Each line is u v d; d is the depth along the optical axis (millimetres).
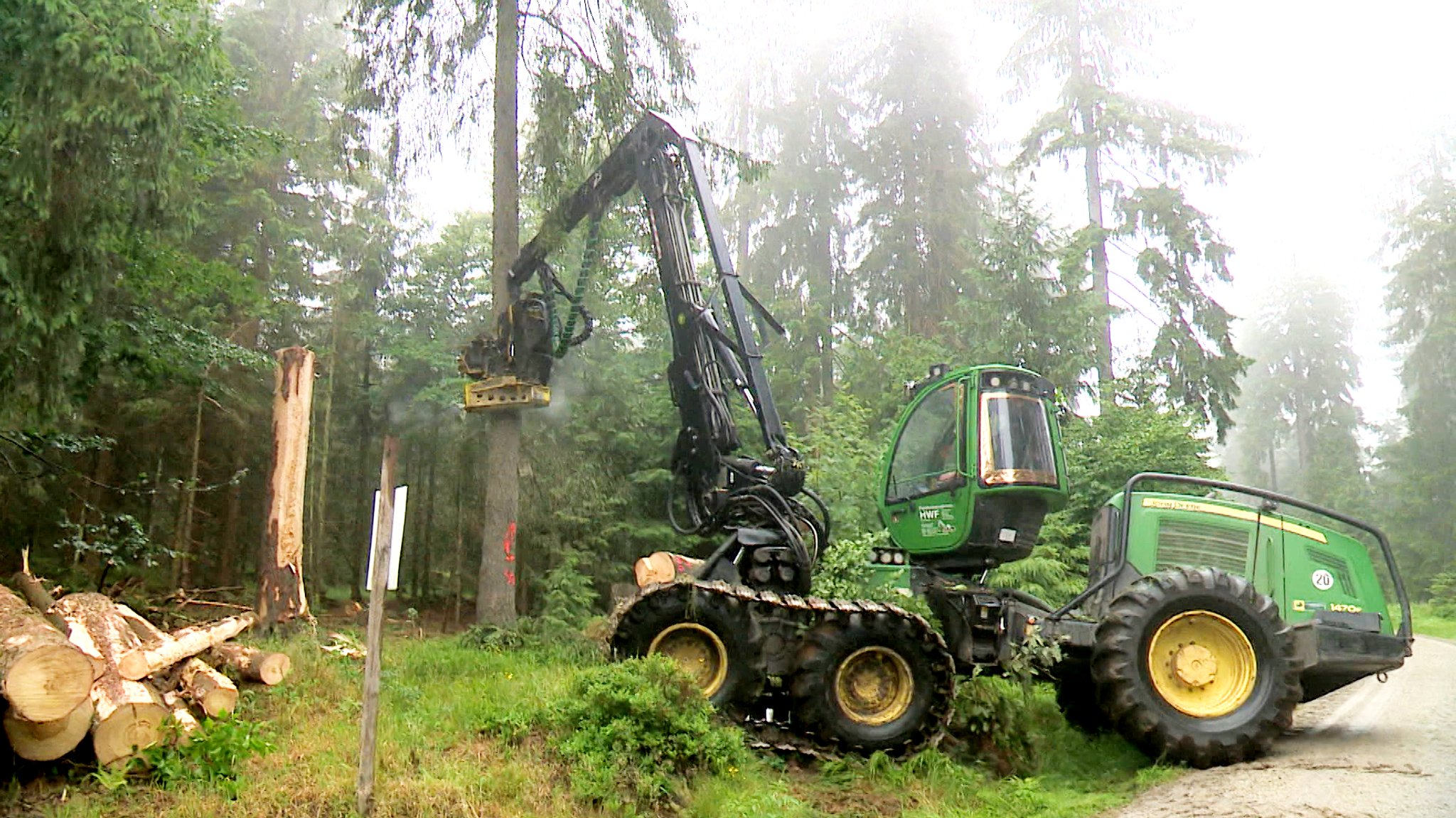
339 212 20703
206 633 7734
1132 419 17828
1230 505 8828
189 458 18078
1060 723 8641
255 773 6129
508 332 13305
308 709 7863
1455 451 38375
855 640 7734
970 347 21562
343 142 15289
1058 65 26469
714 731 6875
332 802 5488
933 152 27766
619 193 12234
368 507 22641
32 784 6062
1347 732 8336
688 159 10555
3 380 8555
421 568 23906
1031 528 8852
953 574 9195
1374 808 5613
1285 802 5859
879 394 22344
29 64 8078
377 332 20250
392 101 15008
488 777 5984
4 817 5543
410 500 23844
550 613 16500
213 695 7078
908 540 9328
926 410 9461
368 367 21688
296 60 21125
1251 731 7320
